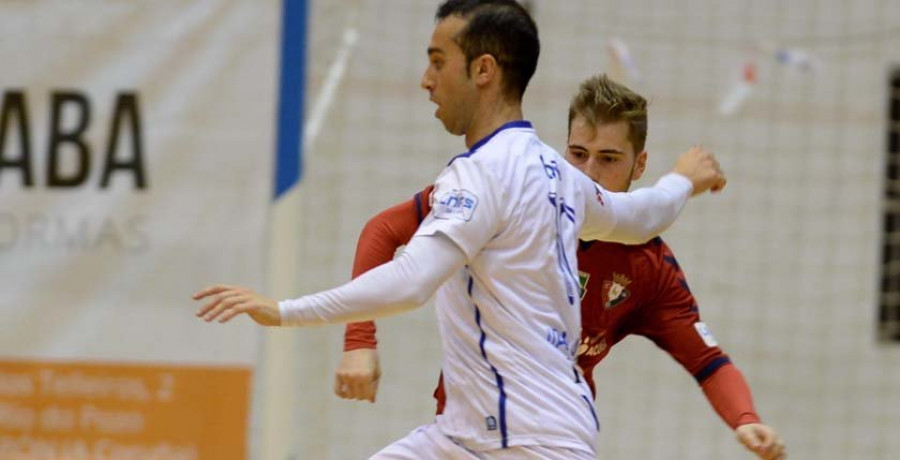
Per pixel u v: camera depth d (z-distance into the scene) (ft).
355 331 32.12
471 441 29.53
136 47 52.37
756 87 80.59
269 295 51.39
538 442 28.84
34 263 52.47
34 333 52.34
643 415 80.33
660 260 35.73
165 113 52.19
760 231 81.00
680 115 79.97
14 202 52.60
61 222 52.47
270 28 51.88
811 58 81.00
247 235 51.62
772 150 80.94
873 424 82.12
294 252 51.55
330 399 76.23
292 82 51.78
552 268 29.40
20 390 52.37
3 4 52.85
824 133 81.35
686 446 80.38
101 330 52.19
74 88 52.60
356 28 75.51
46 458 52.37
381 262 32.37
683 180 35.24
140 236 52.13
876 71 81.41
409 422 77.92
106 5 52.47
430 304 78.95
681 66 79.97
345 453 76.64
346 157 76.02
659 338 36.04
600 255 34.73
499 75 30.09
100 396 52.24
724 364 35.24
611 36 79.00
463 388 29.55
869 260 81.76
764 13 80.79
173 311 51.96
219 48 52.01
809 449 81.66
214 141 51.88
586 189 31.19
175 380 51.96
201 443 51.83
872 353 81.97
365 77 76.38
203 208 51.88
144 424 52.01
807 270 81.51
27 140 52.70
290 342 51.39
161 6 52.24
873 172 81.71
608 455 80.02
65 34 52.65
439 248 27.89
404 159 76.74
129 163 52.29
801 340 81.61
